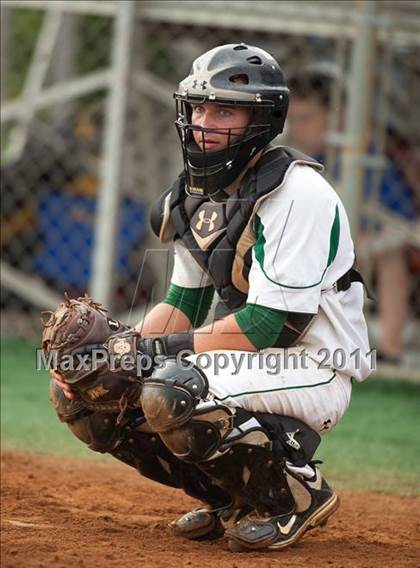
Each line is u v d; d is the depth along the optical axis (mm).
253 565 11078
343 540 12852
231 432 11164
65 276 28891
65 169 29016
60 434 19969
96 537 12258
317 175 11773
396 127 27031
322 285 11531
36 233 28953
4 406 21984
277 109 11805
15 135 30625
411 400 23469
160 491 15805
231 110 11625
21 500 14508
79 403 11891
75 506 14422
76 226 28844
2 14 32375
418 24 24453
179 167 29094
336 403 11703
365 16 23719
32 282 28938
